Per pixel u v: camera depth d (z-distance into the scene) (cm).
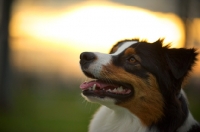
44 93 2667
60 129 1576
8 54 2197
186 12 1872
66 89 2780
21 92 2627
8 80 2191
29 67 2886
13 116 1912
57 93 2680
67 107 2147
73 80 2784
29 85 2778
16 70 2794
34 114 1953
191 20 1861
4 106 2139
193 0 1888
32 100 2383
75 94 2623
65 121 1755
